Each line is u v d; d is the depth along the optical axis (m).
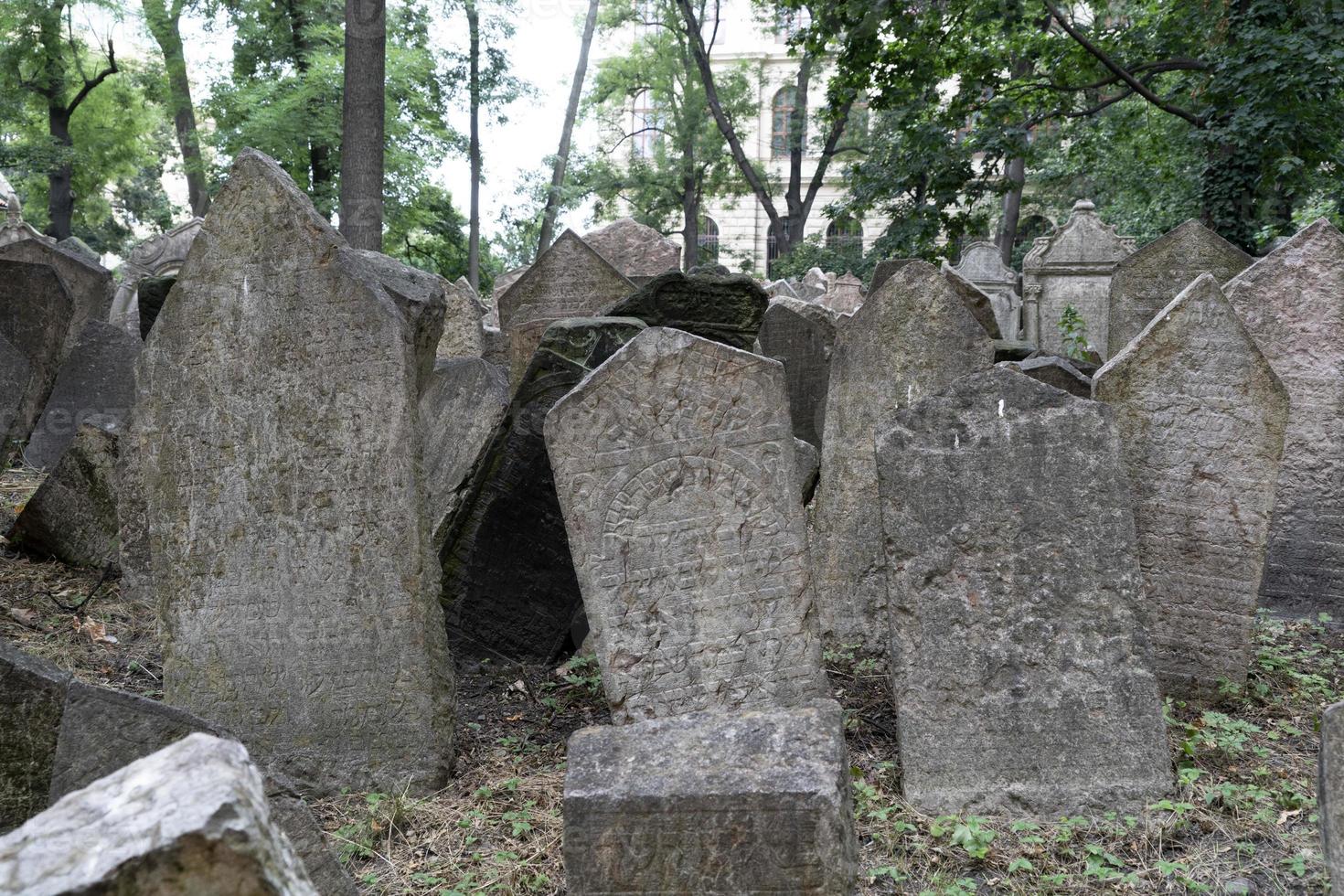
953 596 4.44
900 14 14.83
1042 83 16.14
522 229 32.03
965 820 4.21
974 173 16.19
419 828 4.28
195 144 26.20
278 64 24.66
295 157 23.34
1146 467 5.43
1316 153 14.09
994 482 4.46
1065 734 4.34
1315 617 6.71
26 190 32.12
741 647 4.73
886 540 4.48
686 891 3.12
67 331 9.31
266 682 4.68
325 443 4.61
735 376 4.71
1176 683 5.45
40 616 6.12
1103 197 31.53
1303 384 6.76
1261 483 5.30
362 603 4.62
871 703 5.39
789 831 3.07
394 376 4.57
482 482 5.95
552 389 5.90
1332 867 2.96
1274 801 4.31
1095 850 3.97
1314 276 6.71
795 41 15.86
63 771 3.53
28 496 7.95
